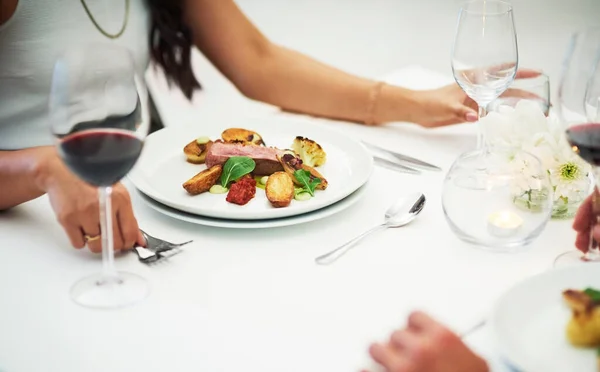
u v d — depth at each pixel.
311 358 0.76
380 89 1.32
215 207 0.99
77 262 0.91
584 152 0.85
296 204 1.00
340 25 3.49
